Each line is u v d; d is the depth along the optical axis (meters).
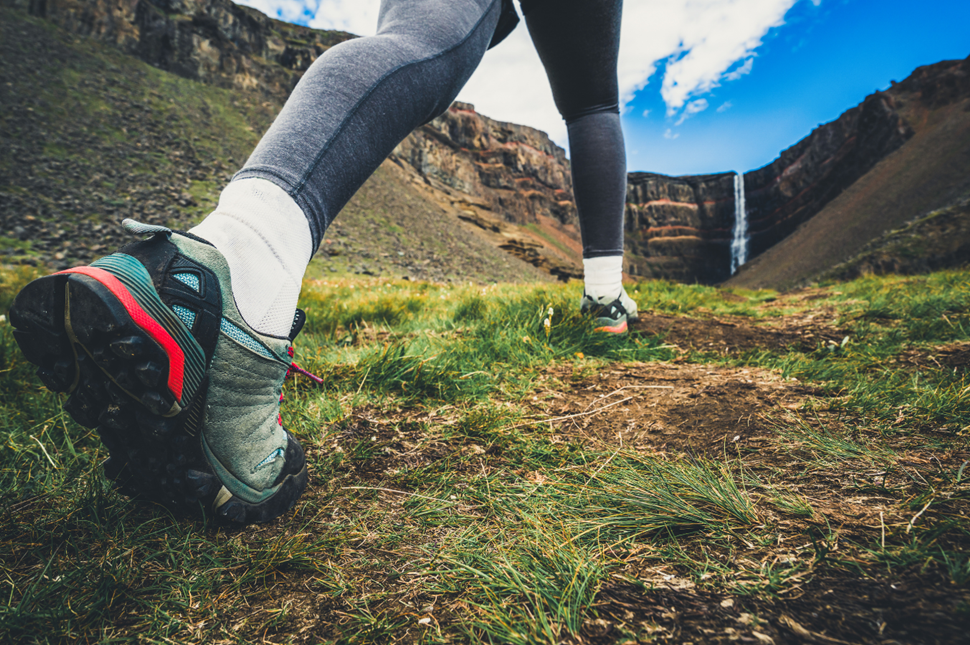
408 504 1.01
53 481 1.08
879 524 0.72
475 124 92.56
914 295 3.37
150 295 0.67
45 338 0.66
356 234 26.47
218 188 22.91
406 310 3.40
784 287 63.12
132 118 26.52
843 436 1.14
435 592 0.71
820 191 106.12
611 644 0.55
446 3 1.14
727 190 125.81
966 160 55.25
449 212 66.75
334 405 1.57
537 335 2.40
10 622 0.64
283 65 53.00
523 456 1.23
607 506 0.91
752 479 0.96
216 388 0.78
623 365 2.16
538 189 101.25
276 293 0.84
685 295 4.59
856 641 0.49
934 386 1.40
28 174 16.70
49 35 31.03
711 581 0.65
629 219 124.56
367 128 0.94
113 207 16.66
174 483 0.82
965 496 0.77
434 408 1.63
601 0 1.80
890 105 86.25
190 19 42.91
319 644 0.62
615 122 2.27
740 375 1.85
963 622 0.49
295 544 0.84
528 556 0.76
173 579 0.77
